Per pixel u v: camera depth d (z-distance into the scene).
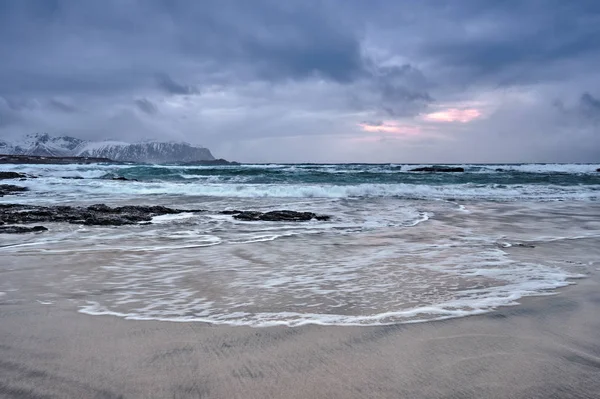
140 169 35.78
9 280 4.21
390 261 5.23
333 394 1.99
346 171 33.41
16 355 2.39
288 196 16.47
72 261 5.17
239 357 2.38
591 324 2.92
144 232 7.77
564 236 7.51
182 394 1.98
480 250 6.02
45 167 40.09
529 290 3.81
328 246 6.37
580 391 2.03
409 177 28.34
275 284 4.09
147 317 3.08
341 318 3.05
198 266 4.95
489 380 2.12
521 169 42.25
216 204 13.39
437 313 3.15
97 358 2.35
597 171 39.31
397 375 2.17
